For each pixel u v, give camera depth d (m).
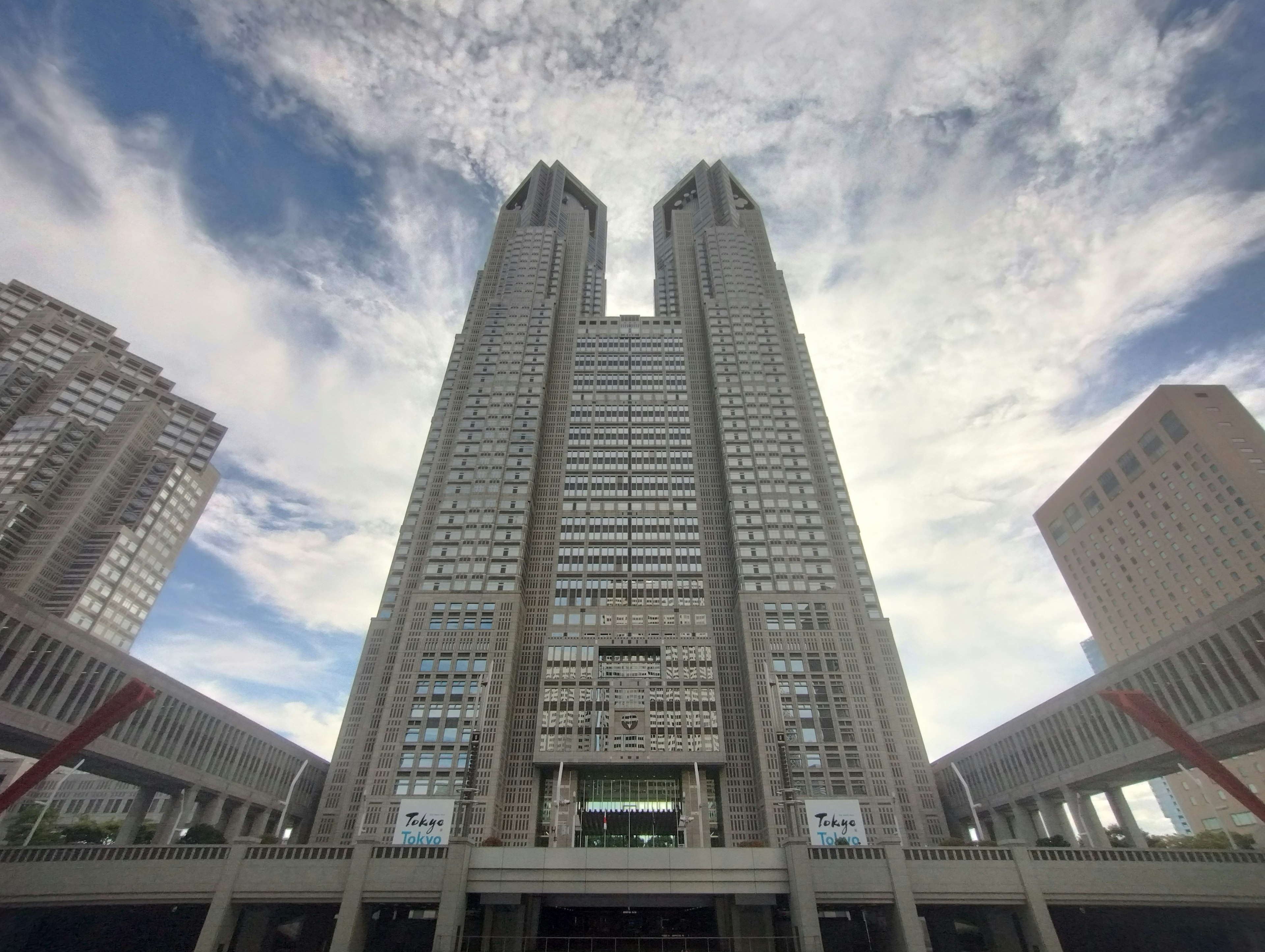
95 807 137.50
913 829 87.62
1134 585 145.88
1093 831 88.12
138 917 54.75
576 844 86.69
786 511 117.12
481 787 85.69
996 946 53.12
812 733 91.94
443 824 82.62
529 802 88.44
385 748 89.12
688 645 101.44
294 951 56.50
